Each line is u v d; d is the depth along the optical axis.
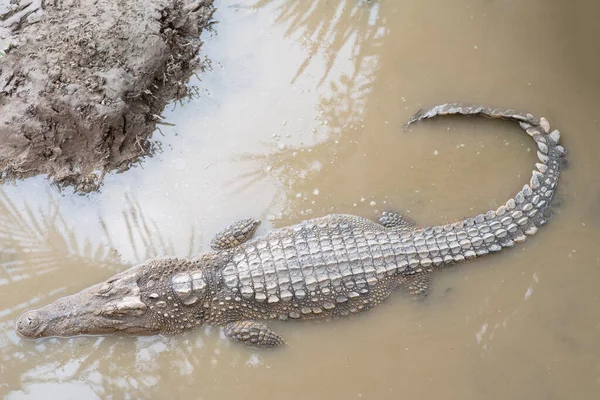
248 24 6.63
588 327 6.24
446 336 6.23
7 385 6.13
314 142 6.46
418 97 6.53
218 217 6.35
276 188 6.39
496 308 6.27
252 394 6.15
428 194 6.41
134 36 6.39
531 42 6.61
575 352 6.21
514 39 6.61
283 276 6.17
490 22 6.64
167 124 6.46
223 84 6.54
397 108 6.51
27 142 6.33
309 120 6.49
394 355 6.21
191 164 6.41
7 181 6.35
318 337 6.23
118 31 6.39
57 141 6.34
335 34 6.62
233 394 6.15
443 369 6.19
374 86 6.55
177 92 6.49
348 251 6.21
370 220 6.36
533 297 6.28
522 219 6.31
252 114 6.49
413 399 6.15
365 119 6.50
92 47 6.35
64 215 6.33
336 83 6.55
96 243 6.30
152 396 6.14
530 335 6.23
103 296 6.16
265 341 6.19
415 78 6.56
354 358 6.21
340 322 6.24
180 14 6.54
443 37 6.62
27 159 6.34
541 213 6.34
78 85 6.31
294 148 6.45
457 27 6.64
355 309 6.22
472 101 6.52
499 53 6.59
